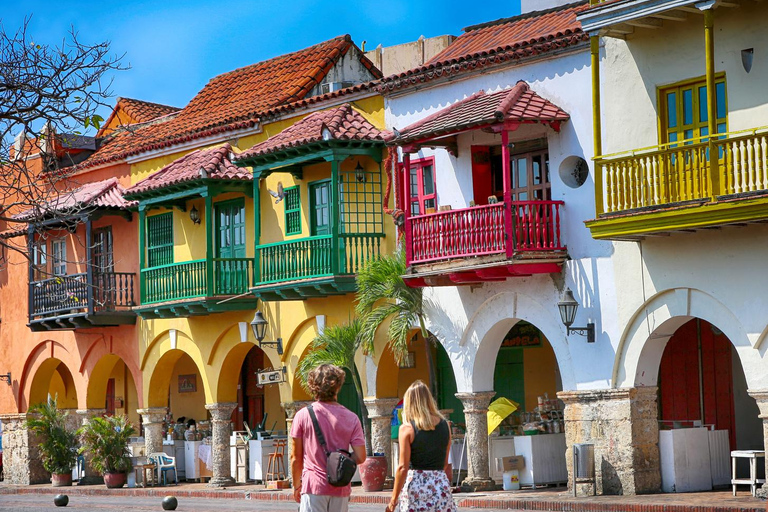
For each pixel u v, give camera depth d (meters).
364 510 19.77
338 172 23.64
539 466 21.64
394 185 22.92
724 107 18.44
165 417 31.59
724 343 21.50
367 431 23.91
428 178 23.14
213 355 27.39
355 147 23.58
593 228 18.83
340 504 10.42
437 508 11.05
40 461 33.00
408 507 11.09
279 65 29.98
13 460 33.69
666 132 19.17
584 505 18.28
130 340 29.73
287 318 25.73
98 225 31.00
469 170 22.17
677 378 22.19
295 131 24.67
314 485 10.36
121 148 30.88
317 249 23.91
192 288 26.78
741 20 18.16
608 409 19.73
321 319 24.86
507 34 22.98
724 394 21.50
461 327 22.20
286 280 24.52
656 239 19.09
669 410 22.28
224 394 27.27
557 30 21.06
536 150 21.39
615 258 19.72
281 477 26.28
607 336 19.83
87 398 30.95
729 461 20.28
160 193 27.56
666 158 17.92
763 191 16.62
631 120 19.56
